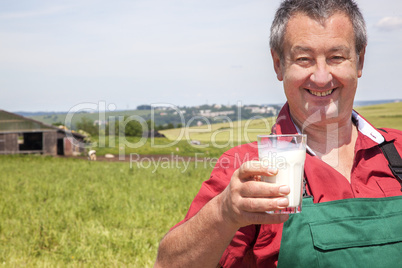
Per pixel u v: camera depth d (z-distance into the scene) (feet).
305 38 6.09
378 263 5.74
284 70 6.45
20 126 130.62
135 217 29.43
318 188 6.03
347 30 6.13
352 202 5.94
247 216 4.59
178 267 5.49
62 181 52.31
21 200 38.01
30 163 89.97
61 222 27.27
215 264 5.38
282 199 4.41
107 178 55.42
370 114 226.38
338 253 5.71
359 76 6.70
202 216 5.15
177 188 44.83
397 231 5.88
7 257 20.76
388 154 6.54
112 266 19.65
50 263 20.21
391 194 6.21
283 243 5.77
